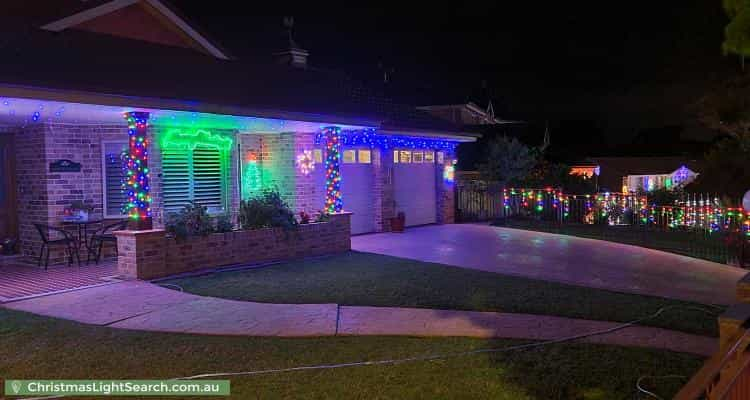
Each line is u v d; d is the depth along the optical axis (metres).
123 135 12.70
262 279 10.43
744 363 3.43
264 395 5.23
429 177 20.22
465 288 9.75
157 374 5.73
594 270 11.73
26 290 9.36
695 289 9.95
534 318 7.87
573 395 5.21
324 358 6.21
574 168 35.88
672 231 18.69
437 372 5.78
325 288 9.68
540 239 16.59
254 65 14.51
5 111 10.00
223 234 11.52
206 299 8.84
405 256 13.33
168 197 13.12
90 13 12.17
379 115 16.58
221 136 14.13
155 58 11.53
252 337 6.97
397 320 7.72
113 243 12.53
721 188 13.41
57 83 8.55
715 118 11.77
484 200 22.78
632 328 7.40
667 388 5.33
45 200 11.89
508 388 5.38
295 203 14.99
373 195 17.86
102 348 6.50
